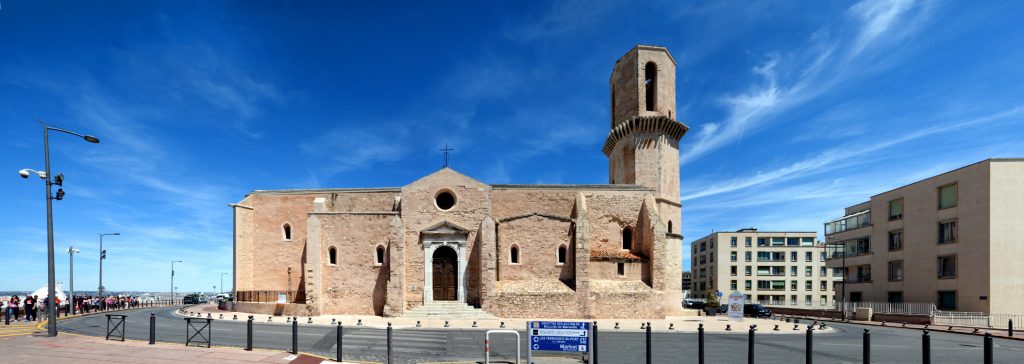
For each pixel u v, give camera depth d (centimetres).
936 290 4119
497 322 2797
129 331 2148
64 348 1581
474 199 3494
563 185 3731
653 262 3447
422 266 3384
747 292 9294
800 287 9256
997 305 3584
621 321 3056
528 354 1345
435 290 3391
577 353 1669
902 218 4588
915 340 2327
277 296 3716
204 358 1423
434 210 3469
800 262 9338
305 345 1806
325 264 3394
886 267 4772
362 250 3416
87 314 3341
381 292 3372
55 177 1948
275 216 3828
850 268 5481
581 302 3222
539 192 3709
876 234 4944
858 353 1820
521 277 3381
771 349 1884
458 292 3338
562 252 3431
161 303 5616
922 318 3581
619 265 3497
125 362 1355
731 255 9450
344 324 2659
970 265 3791
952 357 1795
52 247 1916
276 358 1455
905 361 1664
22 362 1345
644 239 3631
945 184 4075
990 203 3659
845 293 5428
